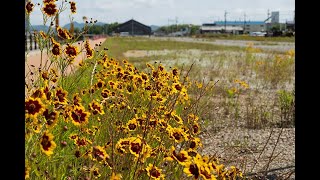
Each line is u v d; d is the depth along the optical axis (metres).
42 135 2.27
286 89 12.29
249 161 5.22
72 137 3.09
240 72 16.58
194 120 4.30
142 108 4.70
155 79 5.35
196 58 25.22
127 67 6.07
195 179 2.41
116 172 2.89
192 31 165.62
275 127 7.39
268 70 15.30
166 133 3.64
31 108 2.27
